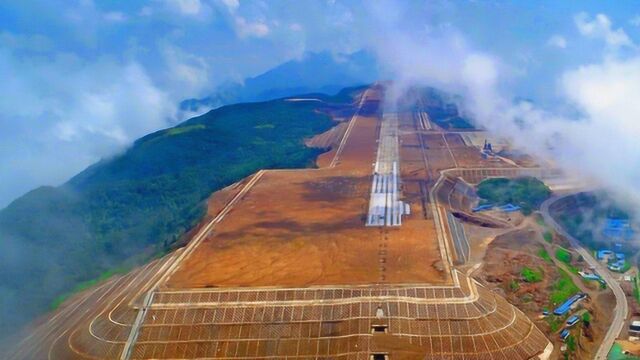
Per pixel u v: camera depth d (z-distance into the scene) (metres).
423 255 160.75
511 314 140.25
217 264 159.62
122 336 134.00
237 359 128.00
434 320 132.50
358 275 149.00
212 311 138.00
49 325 148.62
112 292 158.62
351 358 125.81
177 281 150.62
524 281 161.25
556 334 142.12
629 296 166.00
